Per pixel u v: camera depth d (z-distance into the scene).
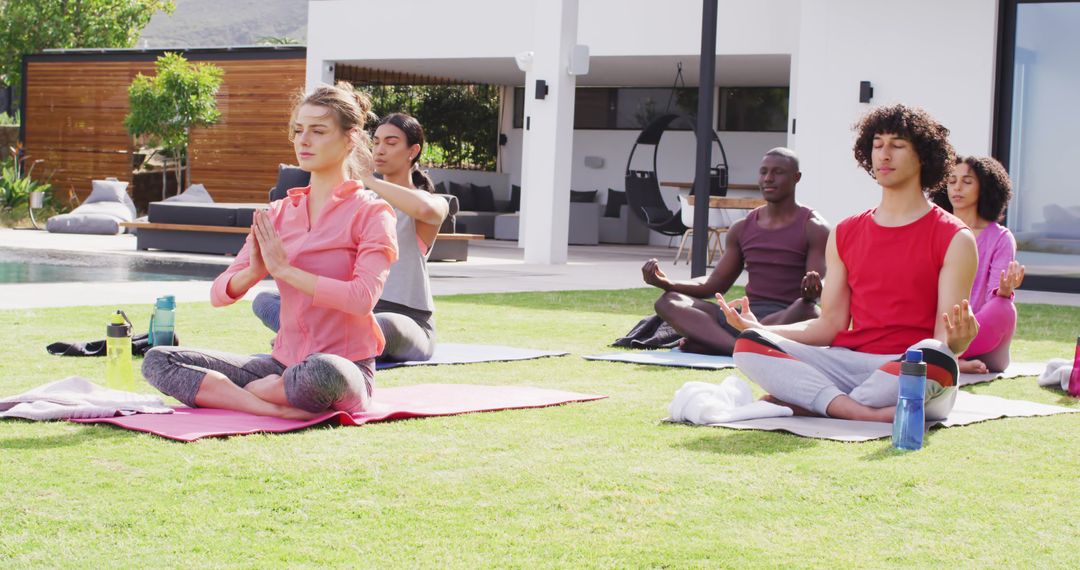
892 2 11.61
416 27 16.95
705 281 6.04
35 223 18.23
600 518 2.62
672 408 3.87
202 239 13.43
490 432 3.60
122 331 4.19
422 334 5.26
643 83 20.11
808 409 3.99
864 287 4.10
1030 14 11.18
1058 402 4.54
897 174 3.99
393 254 3.75
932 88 11.48
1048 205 11.17
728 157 19.81
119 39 33.91
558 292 9.30
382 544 2.39
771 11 14.44
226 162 19.67
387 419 3.76
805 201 12.08
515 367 5.23
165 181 20.33
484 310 7.78
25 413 3.59
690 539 2.47
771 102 19.47
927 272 3.99
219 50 19.62
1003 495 2.88
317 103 3.74
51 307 7.02
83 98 21.47
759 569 2.28
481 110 21.47
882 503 2.79
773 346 4.04
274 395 3.67
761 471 3.10
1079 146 11.05
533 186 13.49
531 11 16.08
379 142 5.16
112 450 3.17
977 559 2.36
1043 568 2.31
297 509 2.64
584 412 4.02
